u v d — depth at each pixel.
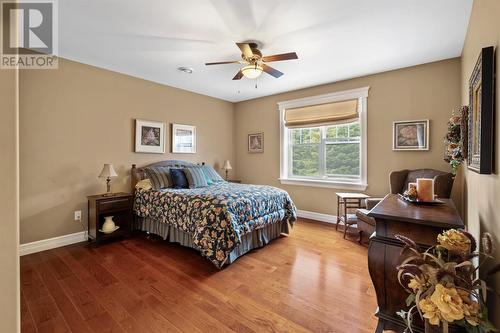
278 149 4.79
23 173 2.75
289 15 2.15
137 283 2.17
